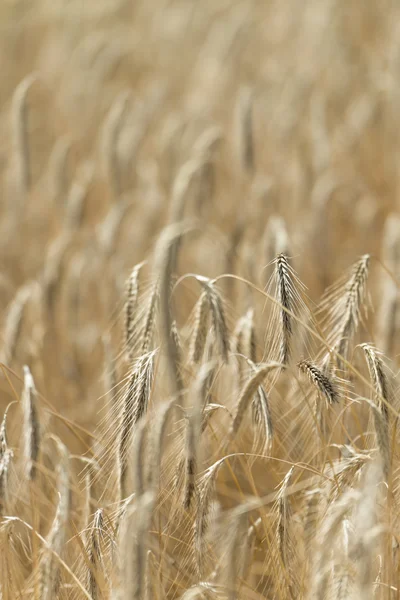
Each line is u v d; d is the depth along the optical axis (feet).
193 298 22.95
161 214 28.14
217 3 51.85
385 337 18.25
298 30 46.83
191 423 11.03
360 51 43.39
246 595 13.11
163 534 12.60
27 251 31.32
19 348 20.43
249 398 11.21
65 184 30.09
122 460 12.15
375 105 33.50
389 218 26.25
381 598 11.85
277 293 12.65
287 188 31.81
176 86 44.14
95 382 21.84
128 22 52.80
